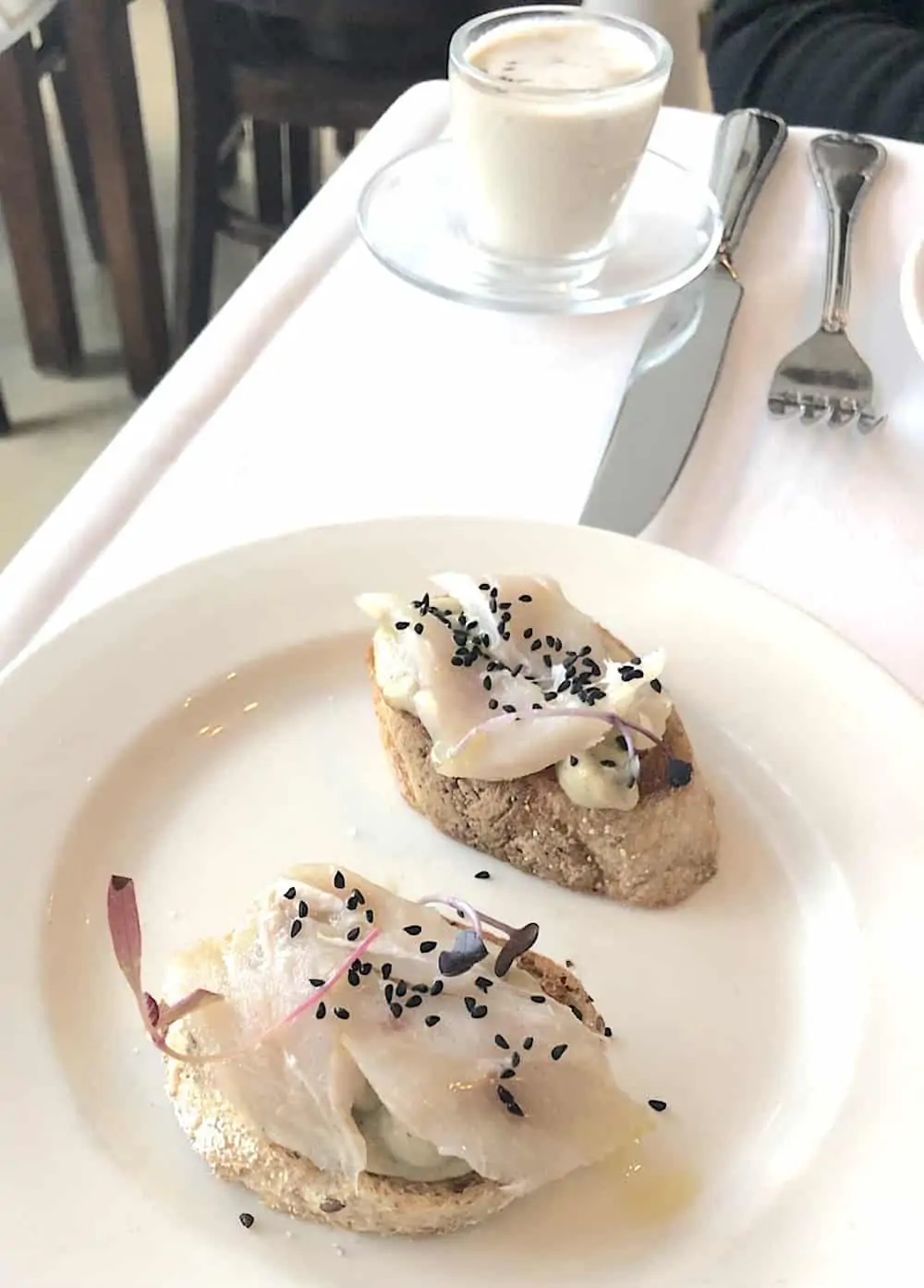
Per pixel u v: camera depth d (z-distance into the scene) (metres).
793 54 0.48
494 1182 0.18
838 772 0.23
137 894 0.22
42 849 0.22
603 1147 0.18
